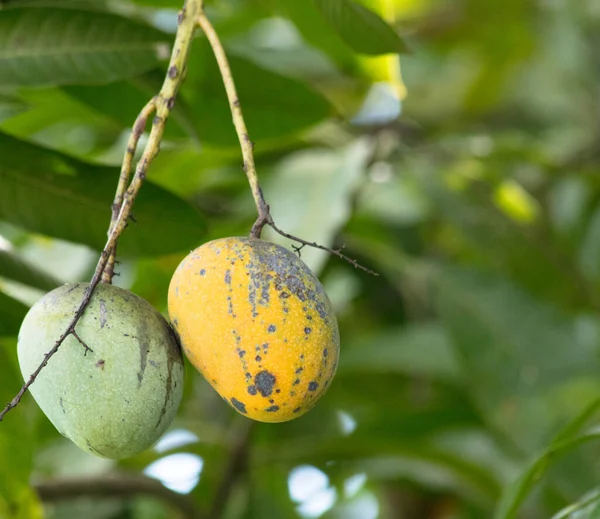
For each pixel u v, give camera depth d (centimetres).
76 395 109
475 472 147
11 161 124
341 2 124
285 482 166
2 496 135
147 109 113
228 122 135
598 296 164
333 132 158
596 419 142
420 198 162
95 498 148
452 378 152
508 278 150
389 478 156
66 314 110
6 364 133
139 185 111
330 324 111
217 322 109
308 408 111
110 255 112
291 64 157
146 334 110
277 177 143
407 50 126
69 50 122
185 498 150
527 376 145
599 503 115
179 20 114
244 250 111
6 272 126
